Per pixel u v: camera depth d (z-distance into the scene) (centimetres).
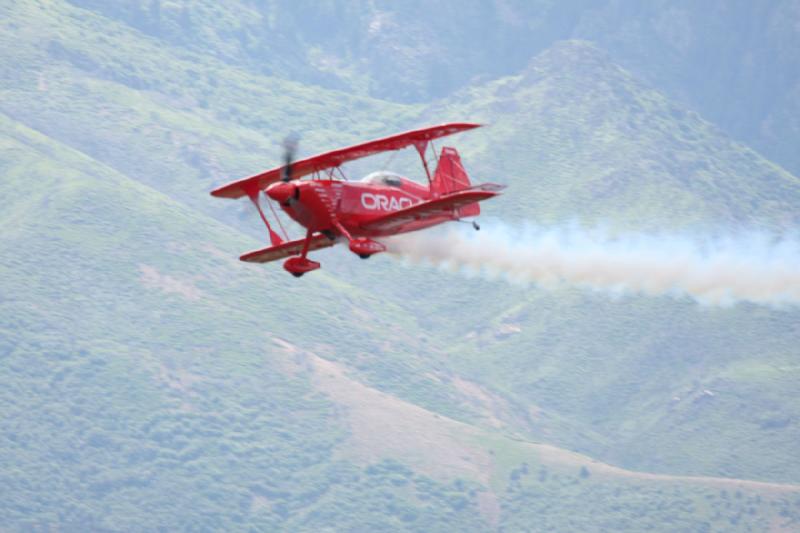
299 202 9631
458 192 9412
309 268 9912
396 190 10300
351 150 10106
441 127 9906
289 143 9988
